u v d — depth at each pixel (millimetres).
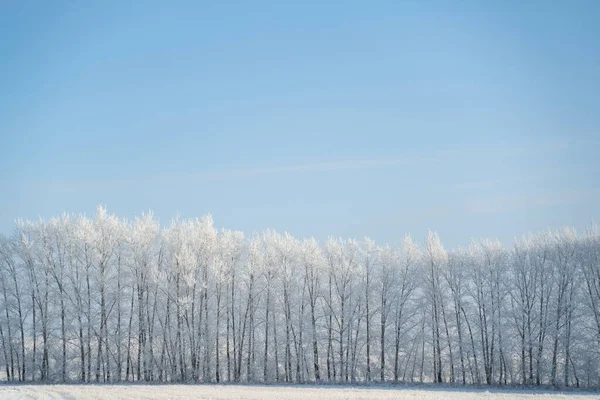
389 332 72062
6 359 65062
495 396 46812
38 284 67250
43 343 65750
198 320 70438
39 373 66875
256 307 72062
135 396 44281
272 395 45312
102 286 67062
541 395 48500
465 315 70375
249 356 69250
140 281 69250
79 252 67750
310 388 56062
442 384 65625
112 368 69625
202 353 69688
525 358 69625
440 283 72375
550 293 67938
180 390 50031
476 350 69750
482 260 71312
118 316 67438
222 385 60344
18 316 66438
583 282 67375
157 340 71000
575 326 66500
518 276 69812
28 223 68188
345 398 43031
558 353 66438
